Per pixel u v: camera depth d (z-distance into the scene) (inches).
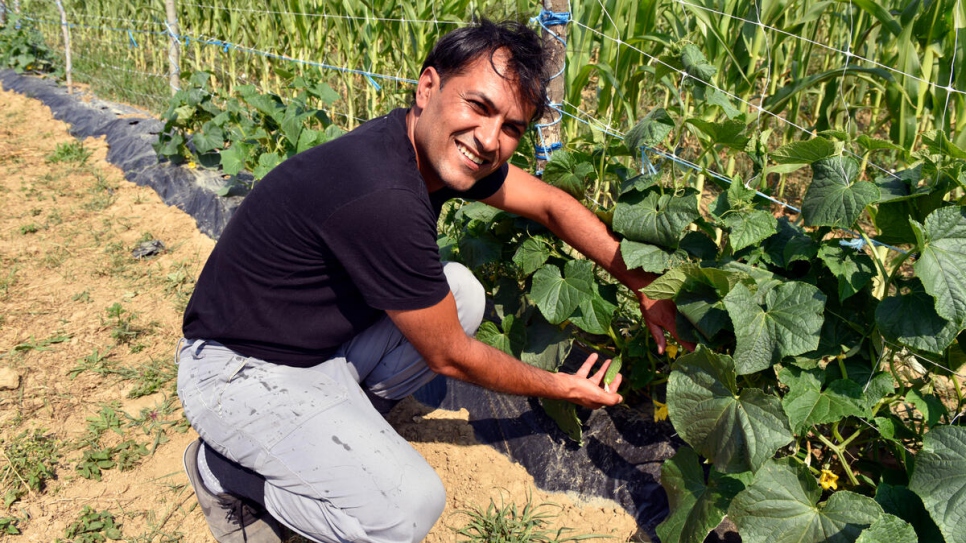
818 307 72.5
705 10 131.6
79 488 99.3
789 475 72.2
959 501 62.9
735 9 138.1
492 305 119.2
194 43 281.1
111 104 267.1
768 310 75.4
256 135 179.3
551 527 90.3
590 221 89.4
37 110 287.7
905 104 122.3
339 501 72.5
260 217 72.0
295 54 239.0
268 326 75.2
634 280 89.3
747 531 71.4
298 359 77.6
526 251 96.0
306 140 160.1
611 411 99.3
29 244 168.4
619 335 103.7
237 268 74.3
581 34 130.2
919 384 78.5
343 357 83.3
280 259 71.7
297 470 73.2
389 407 95.8
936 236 68.6
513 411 105.0
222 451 77.0
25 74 336.2
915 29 127.6
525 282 106.1
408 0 183.0
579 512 92.3
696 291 81.3
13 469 99.7
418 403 111.2
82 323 136.8
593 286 91.9
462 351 75.7
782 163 82.4
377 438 75.0
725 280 76.2
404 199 66.7
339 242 68.1
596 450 96.1
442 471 100.1
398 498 72.1
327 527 74.2
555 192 89.7
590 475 94.7
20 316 138.9
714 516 74.6
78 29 380.5
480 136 67.0
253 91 182.9
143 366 123.6
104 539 91.3
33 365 124.1
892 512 69.7
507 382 79.5
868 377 77.2
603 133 104.3
